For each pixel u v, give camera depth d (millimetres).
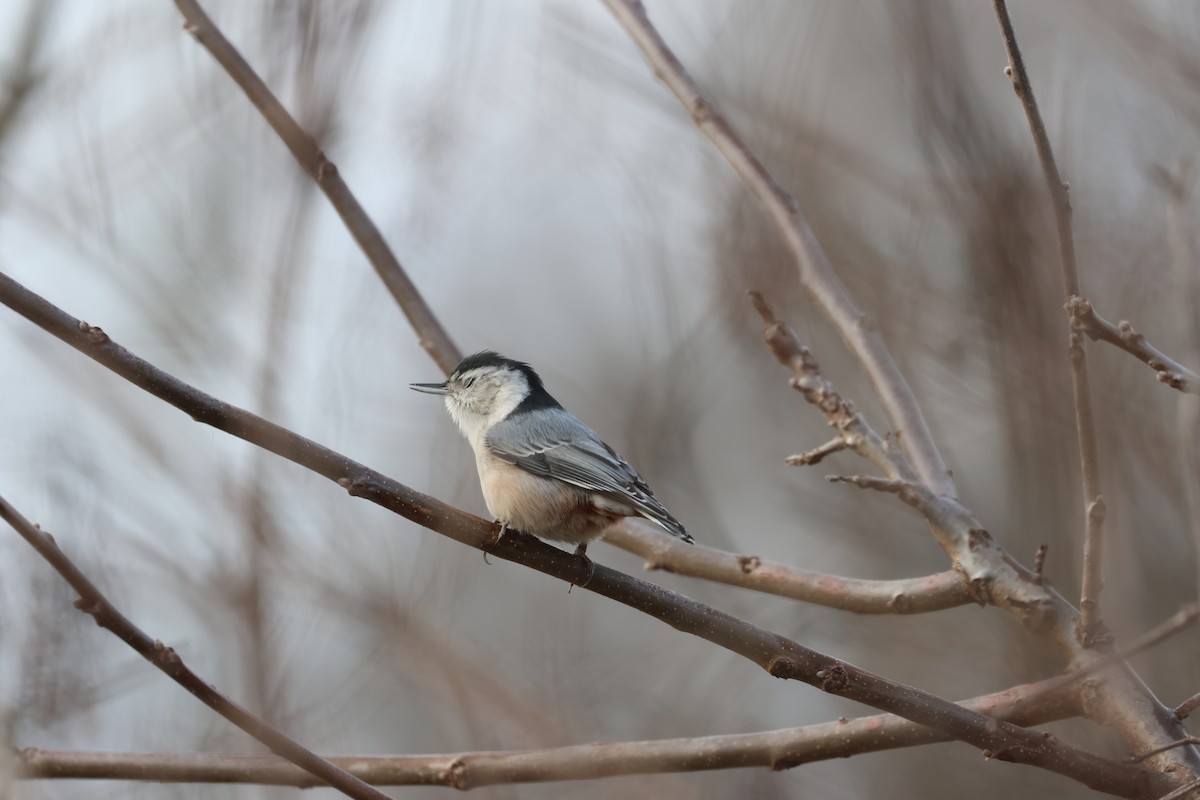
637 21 10211
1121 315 11047
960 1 11766
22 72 9133
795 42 12969
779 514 15336
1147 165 10828
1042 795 12234
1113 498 10375
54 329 6332
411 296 10438
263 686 7605
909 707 6738
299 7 9125
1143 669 10258
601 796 9195
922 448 8367
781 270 13891
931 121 11375
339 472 7070
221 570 8070
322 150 9297
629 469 9391
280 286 8742
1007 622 12695
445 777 7520
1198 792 6020
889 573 14359
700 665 13156
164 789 8492
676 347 15555
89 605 6066
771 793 11758
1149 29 10633
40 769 6988
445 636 9844
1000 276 11055
